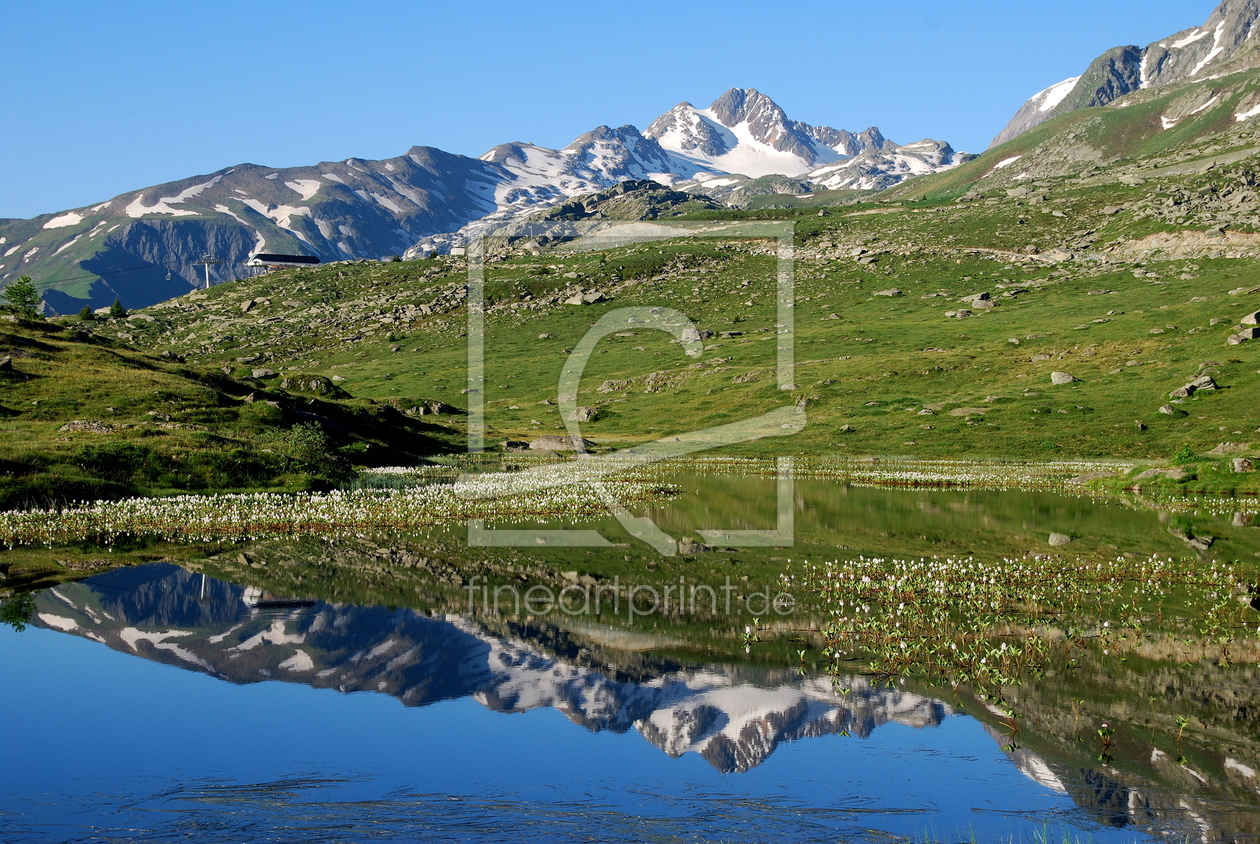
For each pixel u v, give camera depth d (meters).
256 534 31.17
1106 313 114.44
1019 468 62.97
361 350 145.38
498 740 12.30
